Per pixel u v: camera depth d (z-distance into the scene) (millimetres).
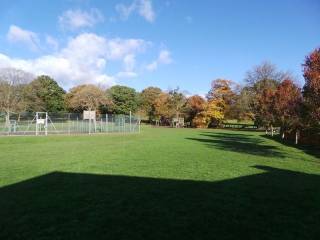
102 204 9180
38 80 82062
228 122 91125
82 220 7824
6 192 10586
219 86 80562
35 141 32969
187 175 13672
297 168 15820
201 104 81562
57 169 15164
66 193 10430
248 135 47594
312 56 18203
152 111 96375
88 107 70000
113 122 53656
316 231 7191
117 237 6816
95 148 26047
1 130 44281
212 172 14438
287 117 34188
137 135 45000
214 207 8945
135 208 8812
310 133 31078
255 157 20219
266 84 69438
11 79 63531
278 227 7418
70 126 49500
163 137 41125
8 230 7188
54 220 7824
